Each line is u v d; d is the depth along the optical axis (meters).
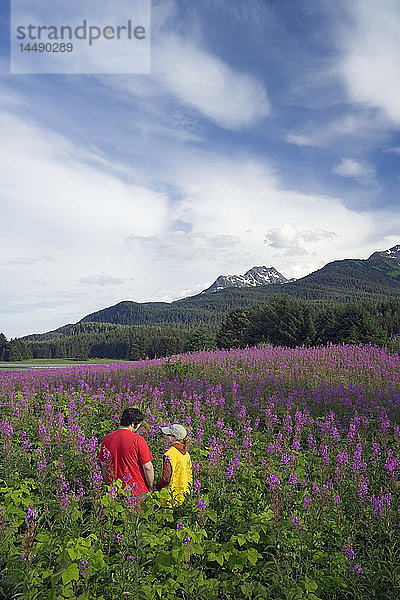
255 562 4.85
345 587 4.83
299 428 10.98
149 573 4.75
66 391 16.30
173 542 4.91
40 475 6.88
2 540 4.79
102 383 19.45
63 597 4.16
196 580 4.54
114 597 4.36
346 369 20.39
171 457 6.44
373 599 4.76
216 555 4.92
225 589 4.62
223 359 23.50
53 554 4.84
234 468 7.50
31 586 4.24
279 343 53.12
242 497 6.68
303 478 7.66
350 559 5.00
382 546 5.41
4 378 20.61
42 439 8.42
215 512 5.75
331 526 5.82
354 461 8.15
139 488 6.30
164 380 18.53
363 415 13.12
